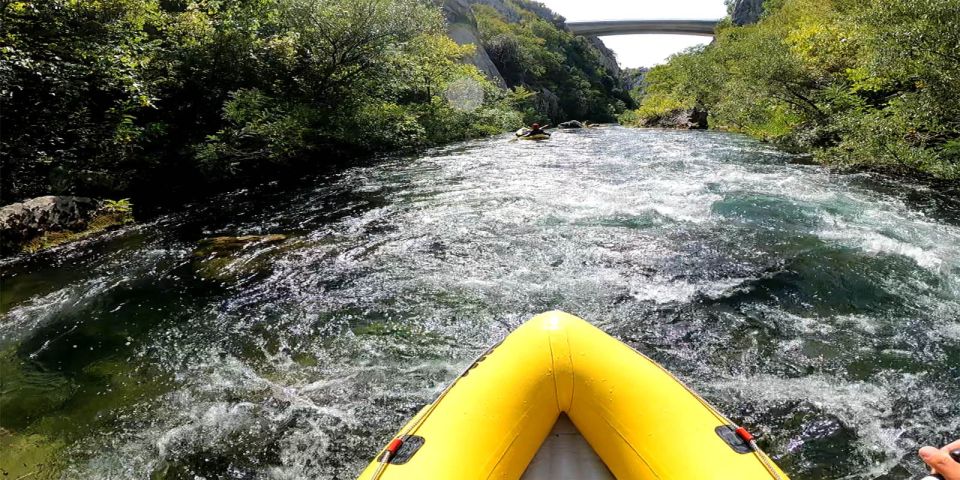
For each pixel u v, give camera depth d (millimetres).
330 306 4457
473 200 7867
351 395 3266
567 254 5492
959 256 5152
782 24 23562
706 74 23641
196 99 10781
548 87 50812
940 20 7613
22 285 5066
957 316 4031
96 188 7785
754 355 3576
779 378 3311
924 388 3186
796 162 10766
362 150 13625
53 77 7562
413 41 17031
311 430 2961
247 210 7676
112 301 4680
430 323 4129
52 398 3305
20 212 6148
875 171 9281
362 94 14828
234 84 11398
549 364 2350
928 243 5535
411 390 3301
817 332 3855
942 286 4531
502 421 2135
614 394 2234
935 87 7957
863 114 10117
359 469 2676
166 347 3893
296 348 3824
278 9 13391
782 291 4527
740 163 10828
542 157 12281
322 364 3613
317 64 13781
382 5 13820
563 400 2258
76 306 4598
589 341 2479
